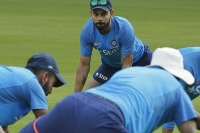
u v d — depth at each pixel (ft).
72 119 43.70
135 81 45.37
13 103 52.01
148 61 84.38
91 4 76.48
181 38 195.31
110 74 85.20
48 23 223.92
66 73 127.03
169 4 310.45
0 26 211.00
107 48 79.66
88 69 82.53
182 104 46.14
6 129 59.72
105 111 42.93
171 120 47.09
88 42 80.43
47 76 53.26
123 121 43.14
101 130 42.68
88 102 43.78
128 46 78.38
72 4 298.56
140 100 44.34
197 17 260.01
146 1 319.47
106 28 77.92
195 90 65.72
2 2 292.40
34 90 51.60
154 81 45.78
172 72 47.37
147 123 44.80
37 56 53.62
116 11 273.54
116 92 44.65
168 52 48.19
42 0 309.42
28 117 88.33
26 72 52.24
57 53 155.94
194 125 46.42
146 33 204.54
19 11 261.44
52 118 44.52
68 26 217.15
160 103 45.24
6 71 51.90
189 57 64.13
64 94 105.81
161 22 238.07
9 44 169.17
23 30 201.98
